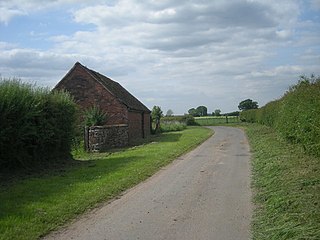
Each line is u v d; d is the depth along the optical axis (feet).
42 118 57.47
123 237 24.88
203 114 385.91
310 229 21.95
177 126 192.24
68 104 65.72
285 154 56.13
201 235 24.88
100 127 83.61
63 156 65.62
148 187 41.81
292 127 61.93
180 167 56.70
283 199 29.71
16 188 40.65
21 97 51.75
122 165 57.62
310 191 30.63
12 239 24.26
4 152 50.19
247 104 355.15
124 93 140.46
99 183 42.80
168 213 30.68
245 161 62.18
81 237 25.05
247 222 27.40
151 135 148.15
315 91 50.16
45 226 27.04
